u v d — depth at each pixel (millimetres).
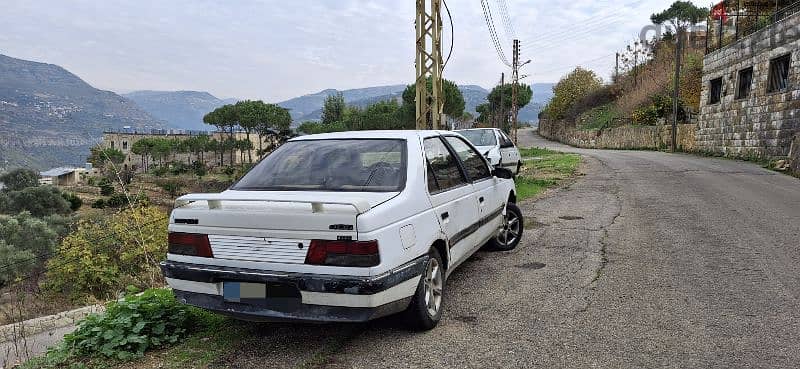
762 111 21000
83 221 23109
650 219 9031
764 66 20875
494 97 77688
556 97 68062
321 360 3627
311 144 4766
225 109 96188
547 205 10969
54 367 3664
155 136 132000
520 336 4023
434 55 15953
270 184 4297
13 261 27562
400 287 3641
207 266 3701
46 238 33719
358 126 64000
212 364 3582
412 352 3750
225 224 3650
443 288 4461
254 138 116438
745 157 22078
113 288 20469
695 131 29531
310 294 3441
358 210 3400
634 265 6062
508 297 4965
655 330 4105
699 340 3900
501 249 6832
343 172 4270
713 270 5797
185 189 69625
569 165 20375
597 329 4141
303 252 3467
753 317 4355
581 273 5754
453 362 3584
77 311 8352
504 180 6703
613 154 28906
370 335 4066
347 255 3383
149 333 4012
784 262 6078
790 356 3617
